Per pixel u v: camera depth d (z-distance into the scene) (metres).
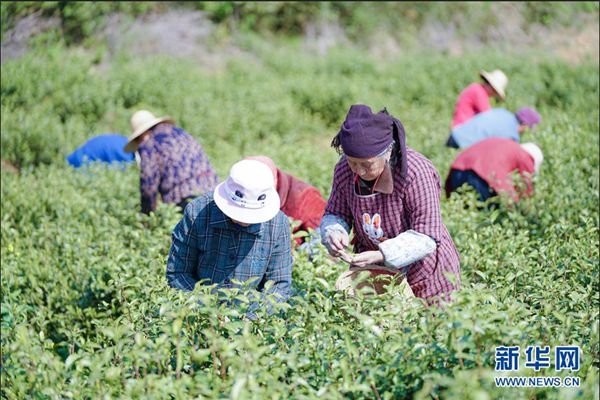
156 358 2.83
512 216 5.89
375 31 23.84
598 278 4.33
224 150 11.99
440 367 2.83
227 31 22.28
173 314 2.92
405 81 16.64
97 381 2.84
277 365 2.88
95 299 5.44
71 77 15.05
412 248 3.61
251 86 16.41
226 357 2.93
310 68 19.17
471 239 4.95
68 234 6.29
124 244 6.11
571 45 21.55
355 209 3.83
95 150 9.95
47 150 11.45
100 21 20.69
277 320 3.31
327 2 24.09
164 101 14.62
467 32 23.41
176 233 3.88
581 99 13.83
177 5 22.31
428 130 11.44
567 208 6.09
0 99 13.65
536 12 22.75
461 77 16.83
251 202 3.61
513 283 4.05
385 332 3.01
